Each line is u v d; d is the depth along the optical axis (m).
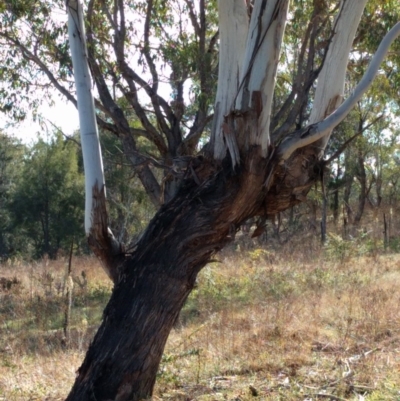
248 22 5.54
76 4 5.85
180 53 11.80
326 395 5.79
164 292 5.34
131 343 5.35
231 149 5.17
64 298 13.11
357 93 5.17
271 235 26.52
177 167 5.54
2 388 6.82
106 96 11.35
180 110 11.97
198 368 6.77
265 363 7.18
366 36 11.09
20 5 10.92
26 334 10.85
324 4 8.31
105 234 5.59
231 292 13.19
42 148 35.28
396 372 6.34
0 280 16.69
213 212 5.30
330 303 10.69
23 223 35.19
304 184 5.48
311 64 7.14
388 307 10.02
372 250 20.52
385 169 35.34
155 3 12.32
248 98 5.12
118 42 11.69
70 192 35.03
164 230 5.40
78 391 5.43
